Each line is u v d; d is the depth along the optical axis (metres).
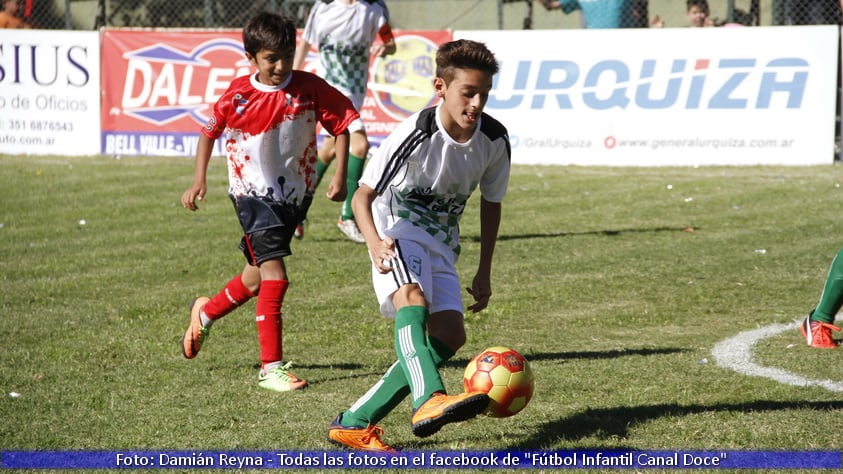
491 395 12.94
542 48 50.94
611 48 50.31
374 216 14.31
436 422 11.64
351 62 32.66
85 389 16.52
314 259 28.89
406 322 12.78
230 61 52.94
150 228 34.25
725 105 49.59
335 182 17.20
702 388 16.38
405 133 13.36
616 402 15.63
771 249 30.08
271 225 17.02
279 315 16.91
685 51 49.69
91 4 67.75
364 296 24.27
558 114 51.12
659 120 50.25
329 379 17.20
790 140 49.25
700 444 13.64
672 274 26.62
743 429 14.21
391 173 13.37
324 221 35.75
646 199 40.44
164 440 14.00
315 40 32.81
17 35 54.38
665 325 21.33
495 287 25.20
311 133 17.33
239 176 17.20
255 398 16.05
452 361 18.30
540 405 15.52
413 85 51.44
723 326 21.20
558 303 23.42
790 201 39.34
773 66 49.00
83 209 38.06
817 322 19.61
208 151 17.42
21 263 28.44
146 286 25.47
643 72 50.16
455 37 51.12
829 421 14.61
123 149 54.31
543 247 30.77
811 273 26.61
